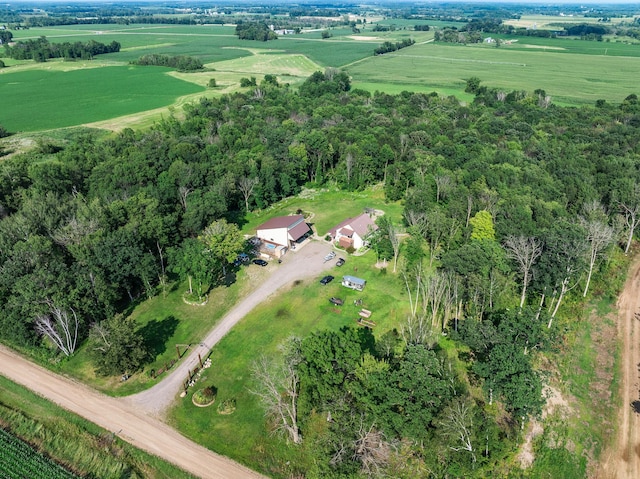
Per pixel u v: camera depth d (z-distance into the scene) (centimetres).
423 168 12425
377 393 5178
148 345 7025
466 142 14625
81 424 5634
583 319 7812
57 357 6744
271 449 5375
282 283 8669
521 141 15350
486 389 5659
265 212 11844
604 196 10925
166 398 6056
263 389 6031
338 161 14150
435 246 9638
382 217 9756
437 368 5428
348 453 4859
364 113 18762
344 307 7956
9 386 6188
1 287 6888
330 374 5378
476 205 9869
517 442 5478
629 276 9088
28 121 19750
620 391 6288
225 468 5156
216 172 11644
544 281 7525
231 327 7450
